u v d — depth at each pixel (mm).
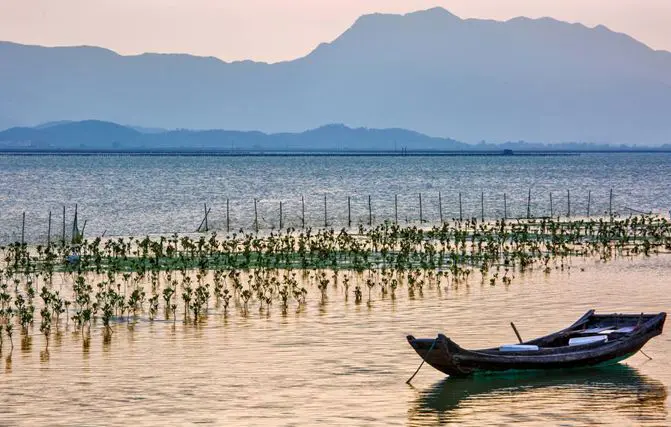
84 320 44750
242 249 74938
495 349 35219
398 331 42969
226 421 29844
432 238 81438
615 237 81500
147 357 38125
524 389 33500
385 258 66812
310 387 33594
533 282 57844
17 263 65438
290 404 31609
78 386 33844
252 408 31203
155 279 58219
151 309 47531
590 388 33656
